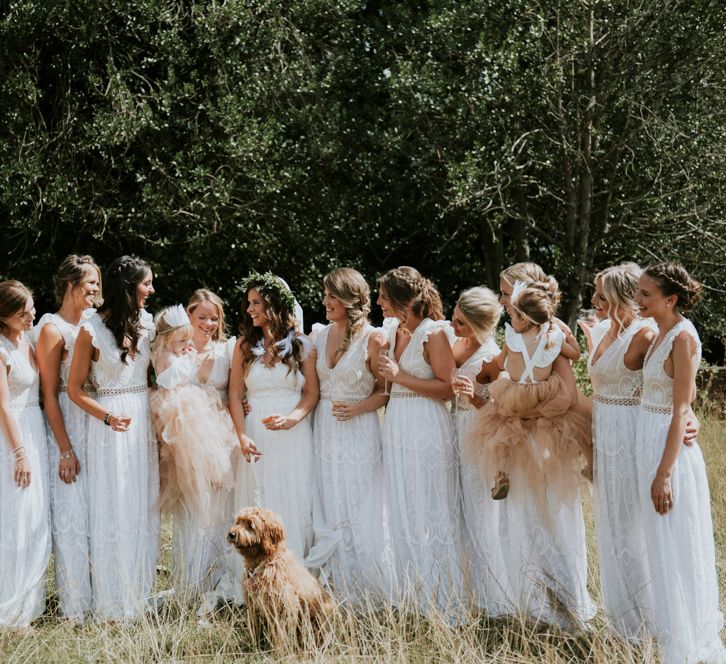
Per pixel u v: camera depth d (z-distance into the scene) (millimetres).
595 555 5145
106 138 10773
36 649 4020
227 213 12008
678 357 3768
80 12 11047
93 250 12820
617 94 12125
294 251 13172
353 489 4684
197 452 4582
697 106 12570
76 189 11211
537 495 4184
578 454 4191
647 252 13172
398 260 14914
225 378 4965
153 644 3980
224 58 11586
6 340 4434
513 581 4297
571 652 3941
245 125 11312
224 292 13117
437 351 4531
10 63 11156
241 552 4043
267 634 3996
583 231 12688
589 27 11719
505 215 12055
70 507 4547
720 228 12523
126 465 4547
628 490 4043
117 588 4473
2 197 10922
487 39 11625
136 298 4566
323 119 12180
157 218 11633
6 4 11289
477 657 3746
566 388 4160
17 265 12492
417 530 4512
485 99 11508
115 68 10984
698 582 3781
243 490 4801
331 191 12828
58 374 4613
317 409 4855
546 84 11430
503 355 4336
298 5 12125
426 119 12023
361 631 3971
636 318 4070
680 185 12789
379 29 12812
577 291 12820
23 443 4430
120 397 4578
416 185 13102
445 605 4391
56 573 4574
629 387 4062
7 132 11219
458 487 4652
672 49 12227
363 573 4609
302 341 4832
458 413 4680
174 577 4719
